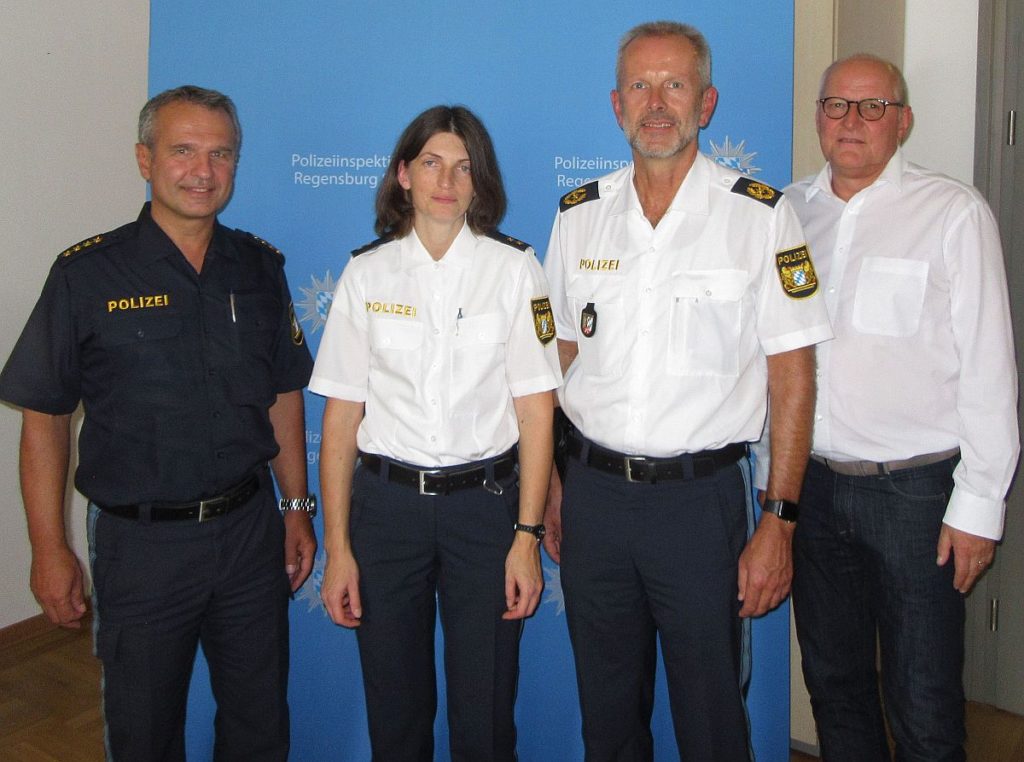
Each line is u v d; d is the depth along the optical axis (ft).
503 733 5.69
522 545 5.43
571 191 6.32
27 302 9.67
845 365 5.79
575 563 5.63
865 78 5.68
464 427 5.43
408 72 6.67
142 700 5.36
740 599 5.38
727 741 5.46
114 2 10.38
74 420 10.42
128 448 5.33
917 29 8.83
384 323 5.47
